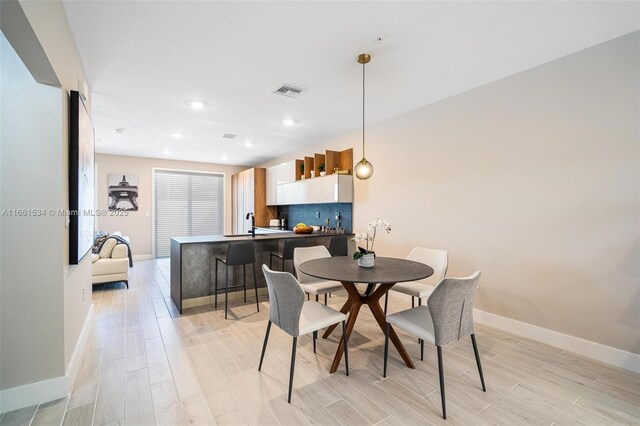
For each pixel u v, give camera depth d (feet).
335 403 5.95
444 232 11.44
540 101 8.85
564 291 8.41
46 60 5.08
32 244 5.78
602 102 7.73
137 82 9.75
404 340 8.91
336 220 16.88
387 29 7.06
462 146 10.83
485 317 10.18
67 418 5.46
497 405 5.93
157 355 7.84
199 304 12.09
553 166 8.61
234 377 6.84
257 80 9.69
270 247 14.06
